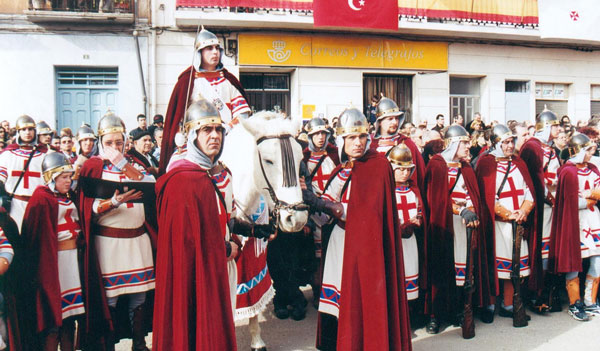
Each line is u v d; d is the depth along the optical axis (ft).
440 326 16.49
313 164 16.88
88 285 12.28
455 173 16.34
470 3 43.62
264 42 40.47
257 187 11.66
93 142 15.66
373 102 39.91
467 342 14.90
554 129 19.30
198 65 13.89
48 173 12.21
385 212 11.25
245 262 12.94
